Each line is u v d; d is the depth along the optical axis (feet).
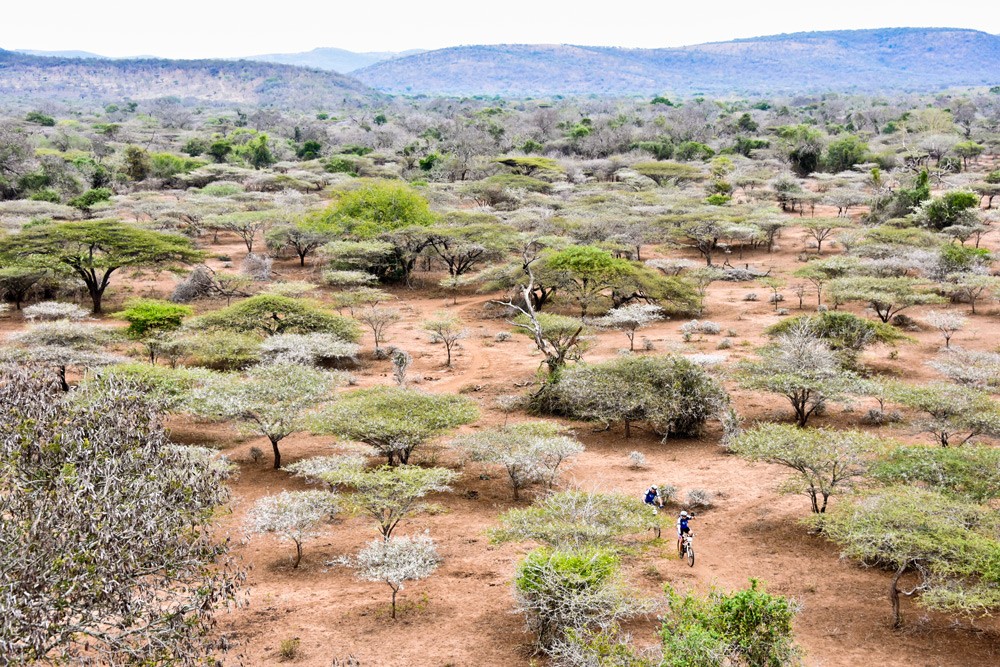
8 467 37.99
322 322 135.44
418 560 55.31
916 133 508.12
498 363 130.93
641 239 219.00
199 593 40.91
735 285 192.65
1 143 350.64
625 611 50.29
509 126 579.48
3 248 164.86
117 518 37.22
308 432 98.12
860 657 48.75
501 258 216.13
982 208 280.92
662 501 73.56
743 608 44.16
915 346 129.80
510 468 77.41
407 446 82.17
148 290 192.75
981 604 47.47
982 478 63.67
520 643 51.08
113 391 45.44
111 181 375.45
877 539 52.34
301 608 56.29
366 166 422.82
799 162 422.00
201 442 94.32
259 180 350.43
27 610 32.76
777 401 106.73
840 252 225.35
